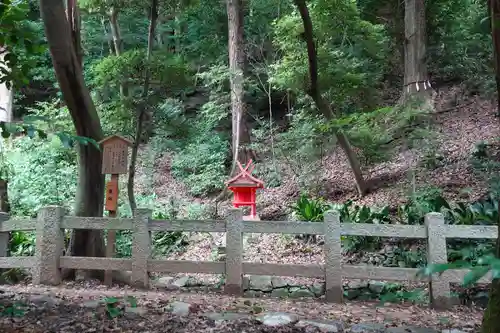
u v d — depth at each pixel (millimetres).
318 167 11391
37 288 5219
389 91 14281
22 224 5676
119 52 11609
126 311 4094
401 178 9766
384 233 5082
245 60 13062
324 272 5125
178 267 5367
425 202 7547
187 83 8352
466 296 5250
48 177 10805
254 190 9086
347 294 5715
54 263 5512
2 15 3119
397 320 4336
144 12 9977
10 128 2709
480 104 12039
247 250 8164
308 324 3957
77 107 5992
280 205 10523
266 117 15719
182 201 11898
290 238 8359
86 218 5555
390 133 9906
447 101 12469
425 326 4105
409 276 4980
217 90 13305
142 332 3596
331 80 9719
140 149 14297
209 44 15695
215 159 13234
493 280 2787
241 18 12891
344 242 7230
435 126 10680
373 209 8453
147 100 7969
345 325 4039
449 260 5648
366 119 9273
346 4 9297
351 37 10570
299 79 9680
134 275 5410
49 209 5605
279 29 10000
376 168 10781
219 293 5449
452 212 6805
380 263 6727
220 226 5348
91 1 8586
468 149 10031
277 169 12359
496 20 2727
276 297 5492
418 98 11102
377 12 15180
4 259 5629
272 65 10789
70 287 5426
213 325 3859
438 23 13672
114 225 5523
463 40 13469
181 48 16125
